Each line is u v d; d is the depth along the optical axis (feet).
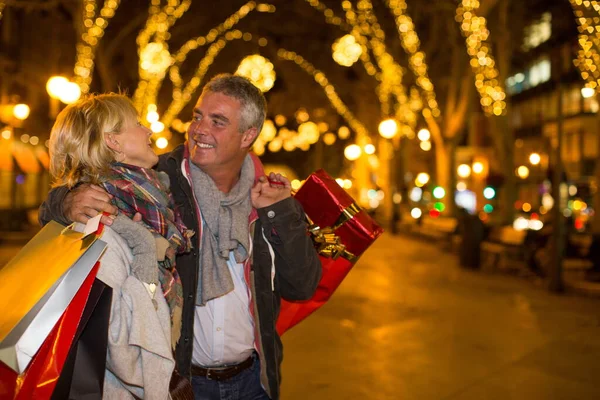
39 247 6.93
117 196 7.27
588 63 35.91
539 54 134.72
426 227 82.89
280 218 8.82
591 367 22.21
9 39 82.99
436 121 87.10
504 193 67.72
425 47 87.97
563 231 39.22
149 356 6.89
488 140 136.46
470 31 66.85
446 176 86.63
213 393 9.02
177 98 106.83
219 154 8.54
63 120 7.40
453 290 39.14
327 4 90.79
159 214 7.40
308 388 19.43
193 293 8.20
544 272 42.06
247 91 8.70
